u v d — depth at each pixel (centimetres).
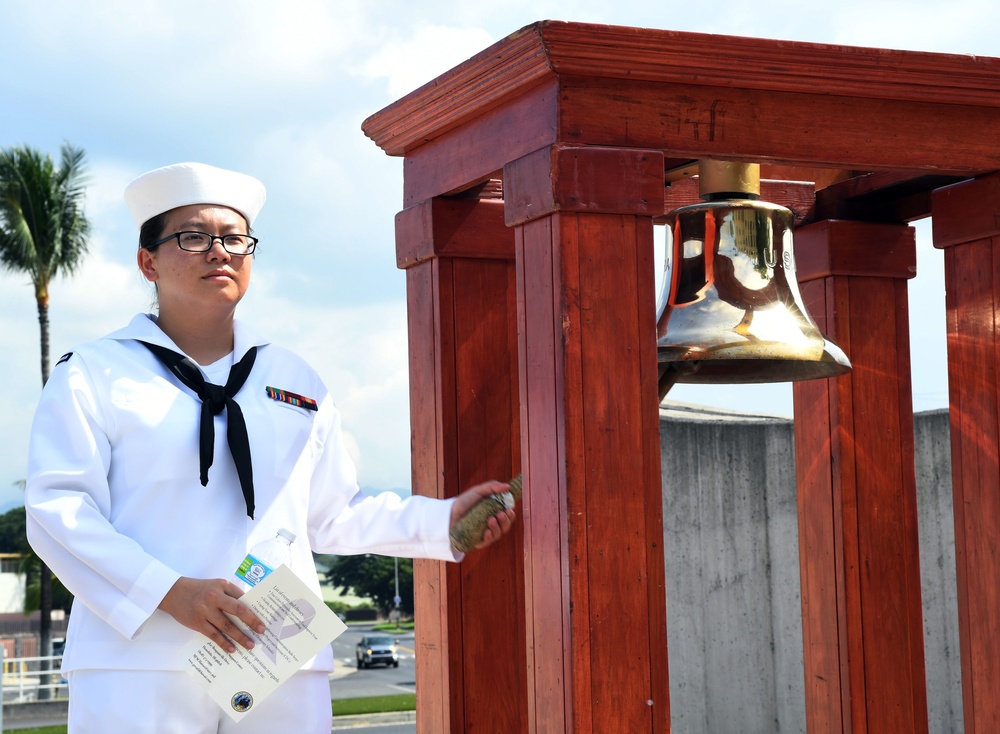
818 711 309
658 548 224
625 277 226
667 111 229
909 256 318
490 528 230
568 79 224
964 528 272
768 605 709
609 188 224
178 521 211
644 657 221
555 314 224
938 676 662
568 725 218
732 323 258
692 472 711
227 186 223
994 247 265
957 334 275
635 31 221
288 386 231
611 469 222
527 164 230
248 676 204
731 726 697
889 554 306
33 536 205
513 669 273
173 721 206
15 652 4328
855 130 243
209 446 211
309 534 240
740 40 227
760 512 716
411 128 271
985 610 266
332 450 238
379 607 8994
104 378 213
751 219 267
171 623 207
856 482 305
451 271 277
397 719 1897
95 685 206
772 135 237
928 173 258
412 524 233
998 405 264
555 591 222
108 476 211
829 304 312
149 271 227
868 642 301
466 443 275
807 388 316
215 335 227
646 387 226
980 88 248
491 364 279
